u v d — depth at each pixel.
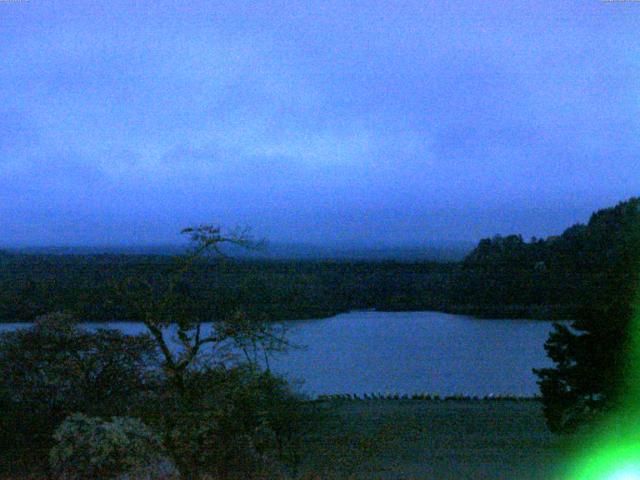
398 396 46.84
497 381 65.69
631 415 25.23
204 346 13.77
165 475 11.80
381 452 26.08
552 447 27.81
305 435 24.19
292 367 63.44
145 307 13.45
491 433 31.17
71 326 13.72
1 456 12.53
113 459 10.16
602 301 27.22
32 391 13.30
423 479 22.06
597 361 26.12
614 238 111.25
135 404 13.25
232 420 13.80
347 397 45.34
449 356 80.56
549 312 116.12
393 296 130.62
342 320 110.31
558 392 27.03
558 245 129.38
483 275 127.88
